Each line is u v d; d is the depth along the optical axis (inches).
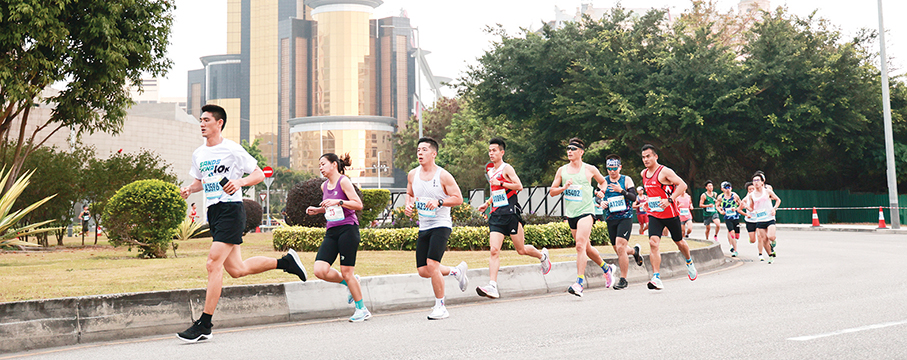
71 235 1134.4
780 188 1601.9
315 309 313.1
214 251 256.5
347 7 6117.1
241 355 227.8
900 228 1040.8
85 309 261.1
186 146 1893.5
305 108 6254.9
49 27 682.8
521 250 356.5
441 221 302.7
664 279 458.9
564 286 406.0
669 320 278.2
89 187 800.9
